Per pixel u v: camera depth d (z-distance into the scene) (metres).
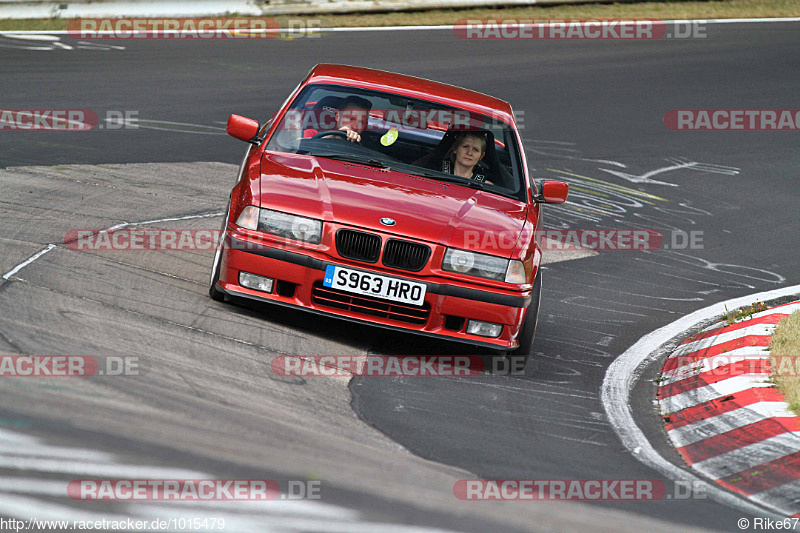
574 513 12.91
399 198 20.05
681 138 50.59
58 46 52.22
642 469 15.72
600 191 40.38
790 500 15.09
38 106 39.47
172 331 17.81
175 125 39.78
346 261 18.83
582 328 24.33
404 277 18.83
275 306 20.80
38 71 45.78
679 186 42.66
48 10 57.62
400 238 18.89
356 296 18.91
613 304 26.83
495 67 59.53
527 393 18.84
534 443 16.12
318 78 23.61
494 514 12.26
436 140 22.44
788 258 34.22
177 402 14.19
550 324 24.20
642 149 47.88
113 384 14.33
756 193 42.81
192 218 27.34
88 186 28.92
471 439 15.72
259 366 17.09
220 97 45.31
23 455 11.16
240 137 21.97
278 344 18.55
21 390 13.23
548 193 22.62
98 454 11.57
